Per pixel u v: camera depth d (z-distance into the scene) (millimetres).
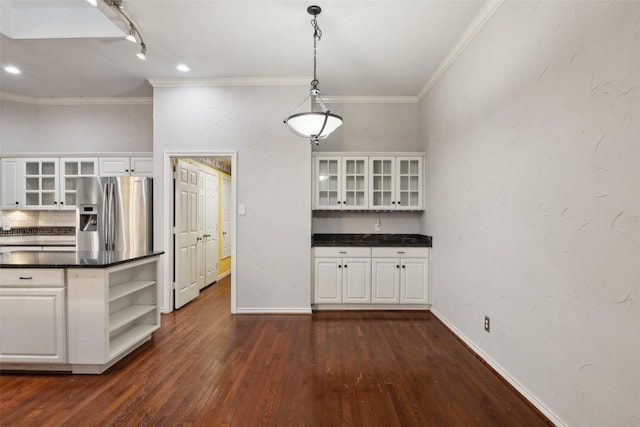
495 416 1944
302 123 2586
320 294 4090
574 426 1713
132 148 4691
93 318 2412
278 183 3986
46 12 3018
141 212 3953
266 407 2023
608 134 1506
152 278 3180
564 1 1777
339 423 1872
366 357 2750
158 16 2721
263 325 3557
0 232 4371
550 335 1894
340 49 3268
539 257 1987
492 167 2545
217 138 3988
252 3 2551
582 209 1658
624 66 1424
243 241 3984
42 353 2400
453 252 3344
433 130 3998
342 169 4316
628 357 1415
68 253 3148
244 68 3695
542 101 1961
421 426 1851
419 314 3996
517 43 2209
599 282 1559
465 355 2797
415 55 3369
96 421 1875
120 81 4074
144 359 2695
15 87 4301
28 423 1854
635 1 1374
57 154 4309
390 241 4156
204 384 2293
